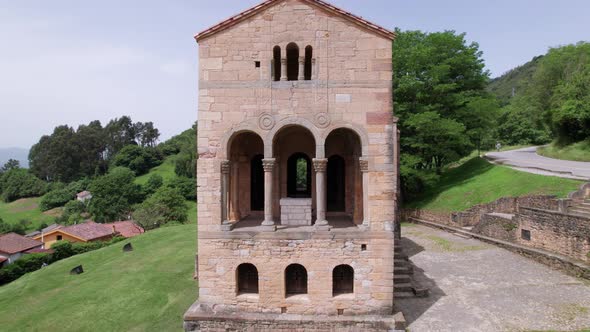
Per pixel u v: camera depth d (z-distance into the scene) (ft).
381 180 49.42
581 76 138.10
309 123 50.06
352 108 49.75
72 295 69.77
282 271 49.96
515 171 115.24
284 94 50.14
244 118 50.47
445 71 125.49
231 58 50.44
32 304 69.05
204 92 50.57
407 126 128.57
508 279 64.54
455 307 54.49
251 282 53.01
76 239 177.78
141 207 203.21
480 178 125.90
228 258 50.52
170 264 84.53
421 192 142.41
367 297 49.49
